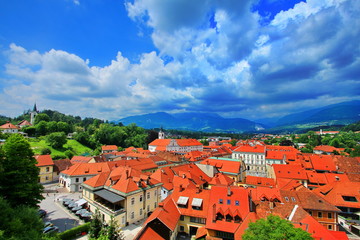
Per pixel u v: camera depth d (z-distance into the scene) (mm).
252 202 54531
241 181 86375
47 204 64375
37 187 45812
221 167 89812
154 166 93062
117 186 56250
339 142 198625
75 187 78562
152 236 39844
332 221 51250
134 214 54406
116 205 55156
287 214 47906
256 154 134125
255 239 29922
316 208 52312
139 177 61000
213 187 53312
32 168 45656
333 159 102062
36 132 188375
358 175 78375
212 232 44969
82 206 60438
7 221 29062
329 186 65438
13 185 41438
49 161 95250
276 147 158875
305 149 184250
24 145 44625
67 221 52594
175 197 54250
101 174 63188
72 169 82438
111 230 36438
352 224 52594
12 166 42438
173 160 114438
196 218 48875
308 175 82625
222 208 48062
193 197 52781
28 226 30859
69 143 179625
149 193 59875
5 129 173125
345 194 58750
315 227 41250
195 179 72125
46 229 44812
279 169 87250
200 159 125125
